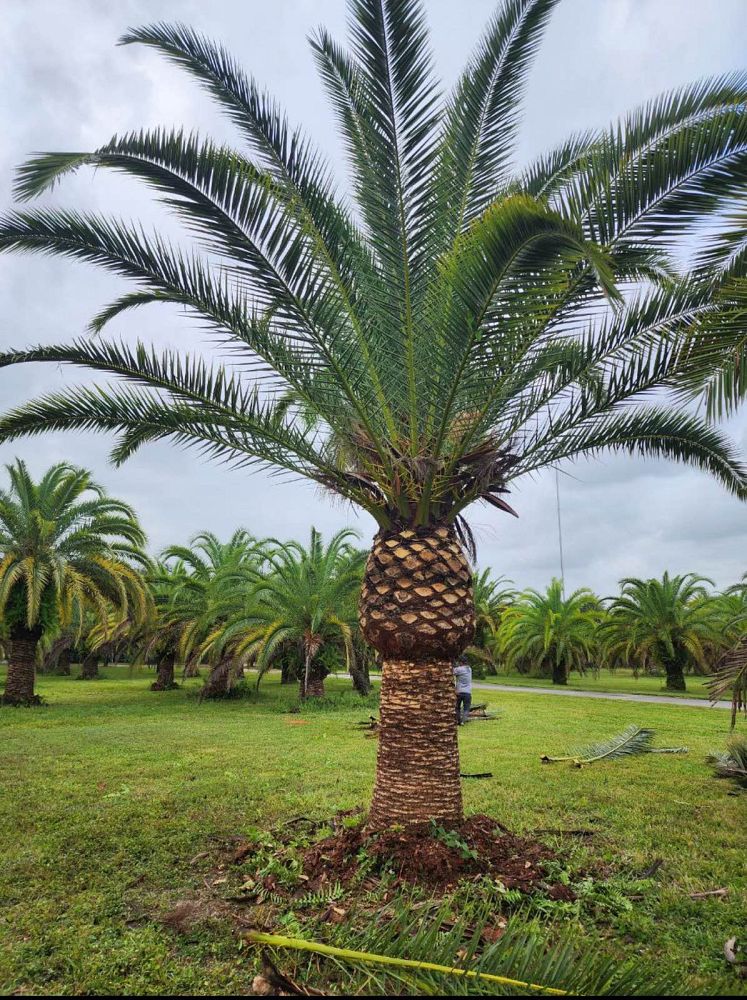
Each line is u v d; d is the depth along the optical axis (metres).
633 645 28.25
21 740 10.66
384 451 5.42
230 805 6.39
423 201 5.00
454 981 2.56
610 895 4.17
